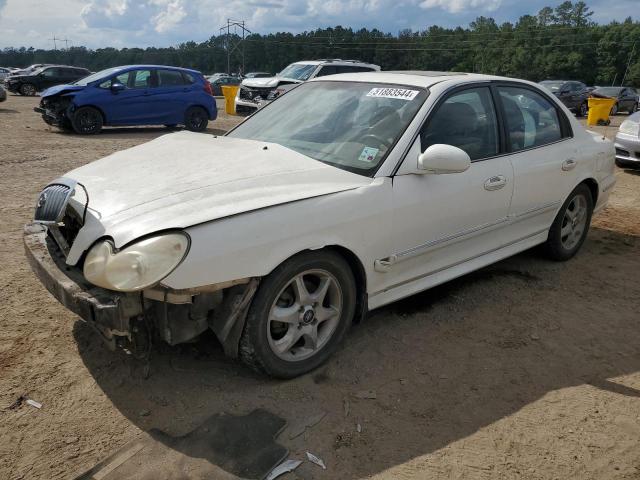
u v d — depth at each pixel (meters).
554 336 3.75
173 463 2.43
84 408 2.80
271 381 3.06
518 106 4.38
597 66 97.56
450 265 3.86
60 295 2.71
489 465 2.54
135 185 3.04
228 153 3.45
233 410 2.81
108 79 13.51
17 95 27.34
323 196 3.01
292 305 3.03
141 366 3.14
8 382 2.97
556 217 4.82
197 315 2.74
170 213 2.68
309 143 3.67
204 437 2.60
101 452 2.51
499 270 4.87
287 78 15.54
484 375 3.25
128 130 14.94
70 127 13.66
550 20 114.75
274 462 2.46
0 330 3.48
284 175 3.13
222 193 2.87
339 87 4.14
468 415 2.89
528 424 2.84
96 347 3.33
